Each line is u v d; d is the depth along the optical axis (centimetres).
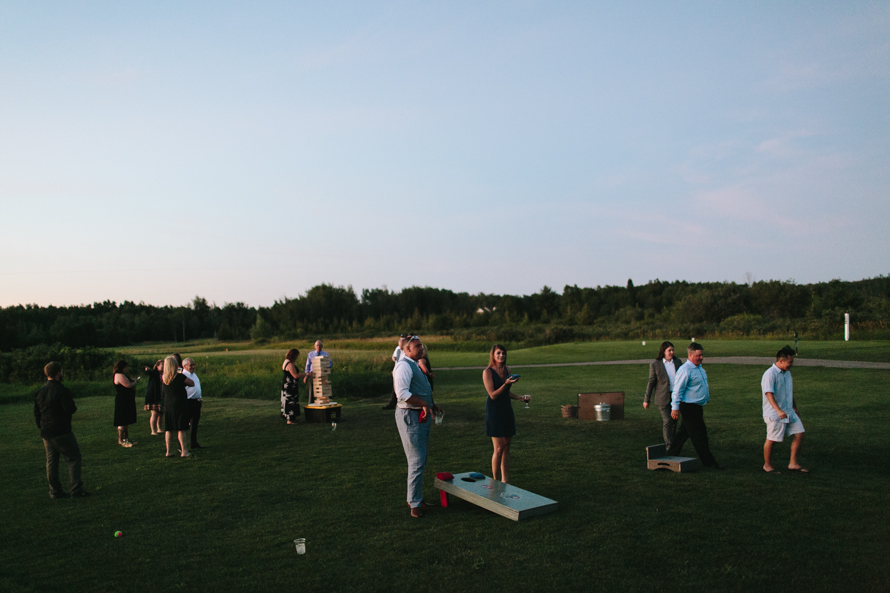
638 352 3581
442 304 12494
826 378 1953
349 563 530
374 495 757
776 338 4028
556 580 483
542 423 1348
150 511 707
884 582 472
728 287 6731
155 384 1314
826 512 650
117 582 501
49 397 761
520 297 11088
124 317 10675
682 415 878
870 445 1016
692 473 838
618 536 580
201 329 11738
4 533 634
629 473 842
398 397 667
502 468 754
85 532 634
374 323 10094
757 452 1000
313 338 8212
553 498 716
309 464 958
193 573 517
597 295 10788
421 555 544
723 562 515
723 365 2539
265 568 524
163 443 1193
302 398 2028
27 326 9181
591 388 2106
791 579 480
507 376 768
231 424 1430
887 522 618
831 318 4119
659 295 10131
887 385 1775
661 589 464
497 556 536
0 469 973
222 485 827
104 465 986
